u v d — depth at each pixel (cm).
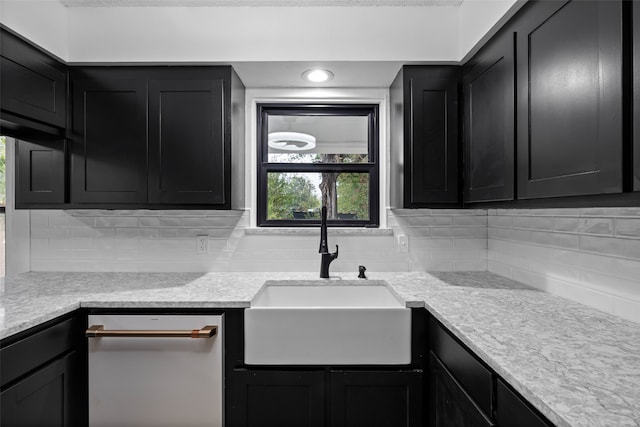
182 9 178
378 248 210
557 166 106
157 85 178
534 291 159
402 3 176
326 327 143
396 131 195
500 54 140
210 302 144
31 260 207
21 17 151
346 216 219
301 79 202
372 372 141
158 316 143
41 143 177
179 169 177
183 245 208
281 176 219
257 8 179
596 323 114
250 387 142
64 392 135
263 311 143
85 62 176
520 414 79
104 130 177
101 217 207
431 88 179
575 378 78
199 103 178
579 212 138
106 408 143
